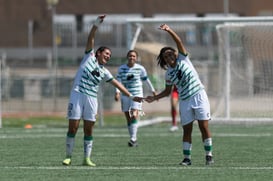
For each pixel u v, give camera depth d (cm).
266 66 6962
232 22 6438
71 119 3506
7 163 3700
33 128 6369
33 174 3228
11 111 9031
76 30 13388
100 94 6650
